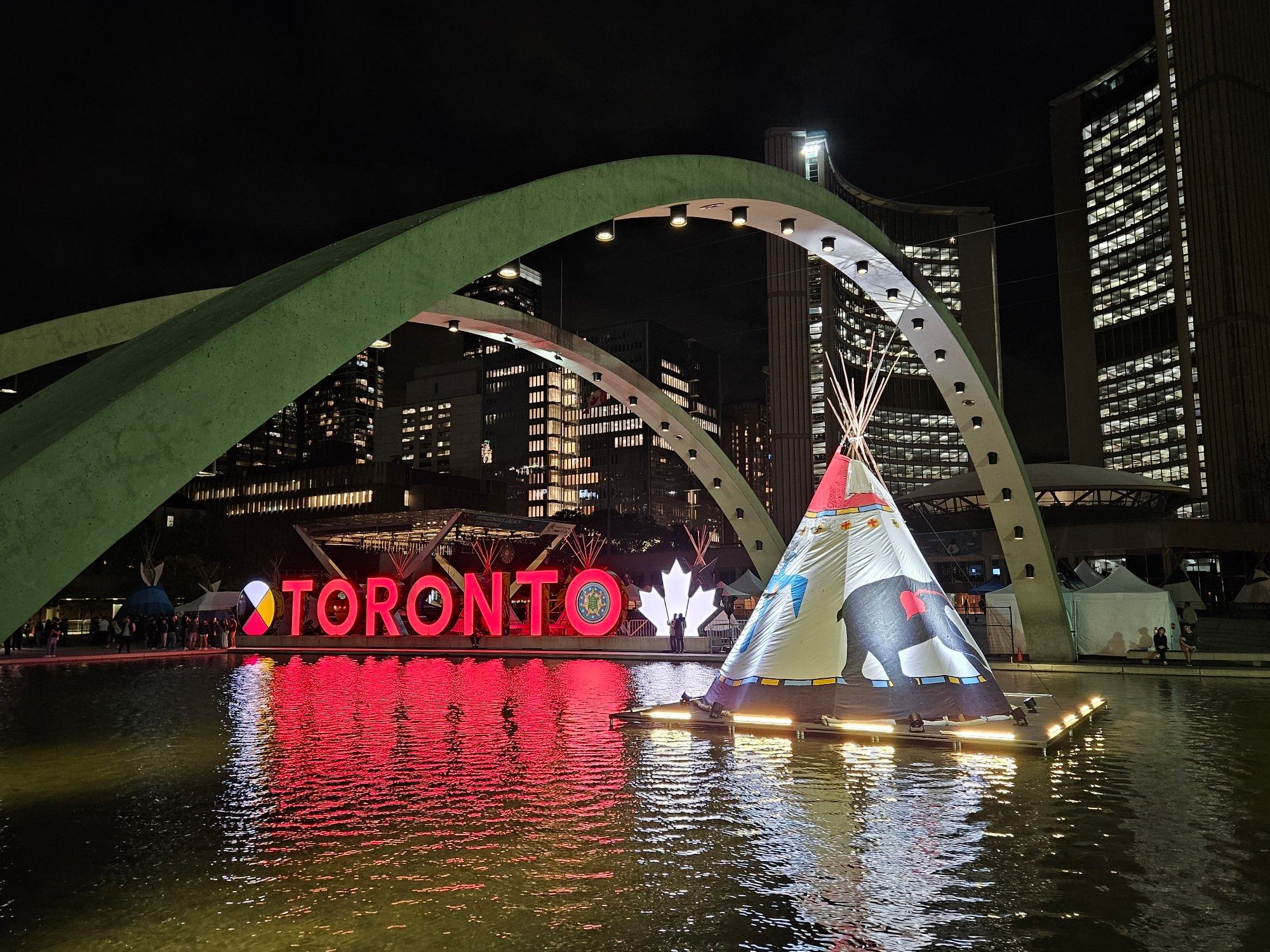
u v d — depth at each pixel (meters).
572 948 6.02
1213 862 7.82
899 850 8.23
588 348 28.92
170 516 105.50
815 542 17.06
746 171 13.42
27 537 4.77
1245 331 115.81
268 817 9.79
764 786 11.05
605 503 189.25
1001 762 12.58
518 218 8.88
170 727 16.95
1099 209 154.12
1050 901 6.86
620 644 38.31
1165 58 130.75
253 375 6.05
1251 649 33.50
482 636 42.19
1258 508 111.62
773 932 6.27
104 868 7.98
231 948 6.12
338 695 22.27
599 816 9.65
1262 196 119.69
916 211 178.88
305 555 108.94
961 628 16.78
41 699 22.59
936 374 22.50
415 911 6.78
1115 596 31.08
